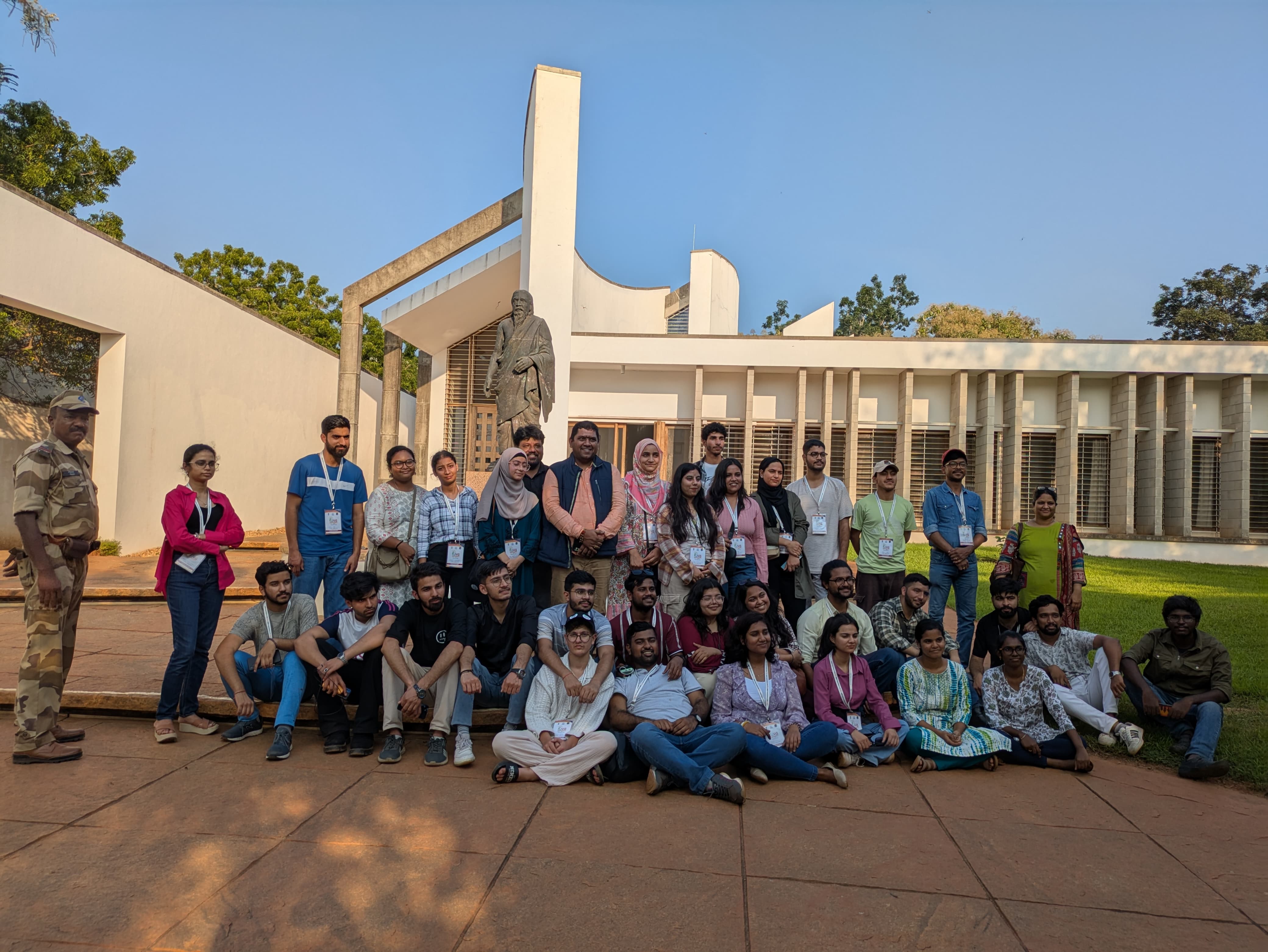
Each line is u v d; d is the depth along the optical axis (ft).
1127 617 28.78
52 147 57.16
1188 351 57.98
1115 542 57.16
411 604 15.75
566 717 14.87
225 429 50.52
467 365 68.39
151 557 39.91
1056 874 11.07
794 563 19.71
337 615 16.26
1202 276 100.83
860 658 16.49
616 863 10.94
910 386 59.47
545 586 18.56
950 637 22.11
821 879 10.67
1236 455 58.34
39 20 35.37
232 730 15.62
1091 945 9.25
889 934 9.34
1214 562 56.39
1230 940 9.45
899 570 20.93
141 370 41.83
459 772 14.51
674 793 13.79
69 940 8.78
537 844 11.47
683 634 16.61
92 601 29.25
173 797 12.82
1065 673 18.25
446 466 18.71
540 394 31.17
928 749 15.44
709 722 15.99
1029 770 15.67
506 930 9.17
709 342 60.49
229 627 25.86
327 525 17.97
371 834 11.66
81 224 37.42
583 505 17.92
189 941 8.84
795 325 73.67
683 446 63.26
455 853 11.10
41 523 14.16
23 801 12.48
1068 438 58.54
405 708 14.88
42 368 47.50
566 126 49.19
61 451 14.55
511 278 57.93
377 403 75.97
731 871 10.82
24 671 14.12
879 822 12.73
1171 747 16.53
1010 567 20.95
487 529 17.74
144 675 18.66
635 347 60.80
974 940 9.27
